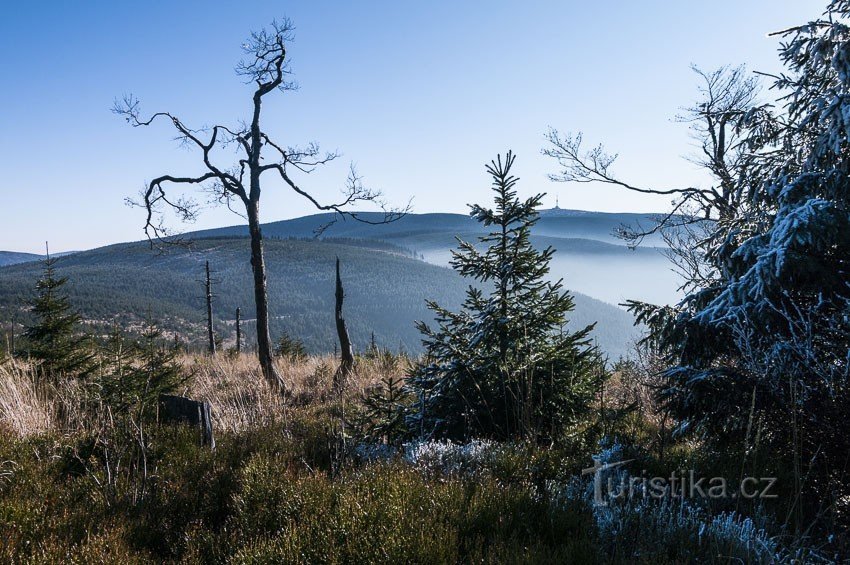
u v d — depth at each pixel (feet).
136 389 21.52
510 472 14.93
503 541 10.72
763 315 14.84
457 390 19.48
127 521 12.62
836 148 15.05
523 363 19.43
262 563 10.19
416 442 18.21
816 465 13.47
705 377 15.39
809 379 13.99
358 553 10.27
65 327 31.22
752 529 10.72
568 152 35.35
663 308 18.13
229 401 28.91
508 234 20.47
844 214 13.78
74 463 16.83
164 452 17.58
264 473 14.62
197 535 11.89
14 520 12.37
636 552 10.31
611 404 23.36
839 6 16.83
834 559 10.48
